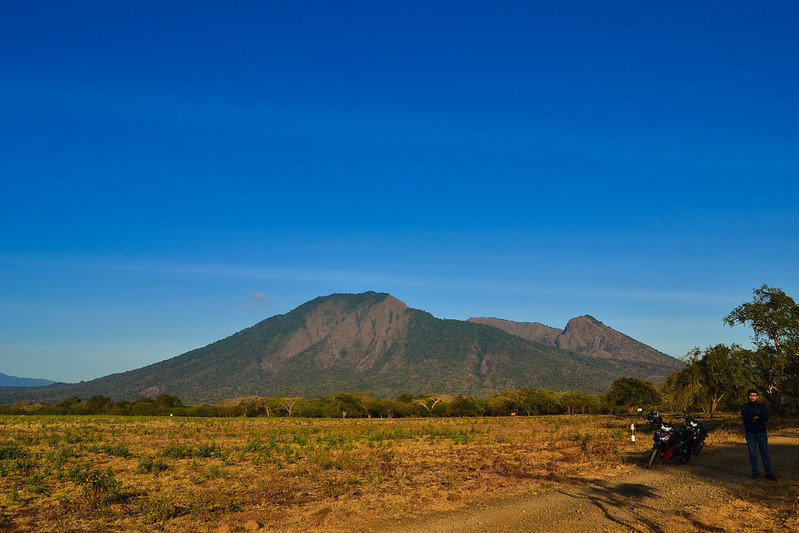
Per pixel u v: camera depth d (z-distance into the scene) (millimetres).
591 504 10047
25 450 23062
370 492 11625
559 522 8844
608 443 21828
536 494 10984
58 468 16234
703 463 14758
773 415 31766
